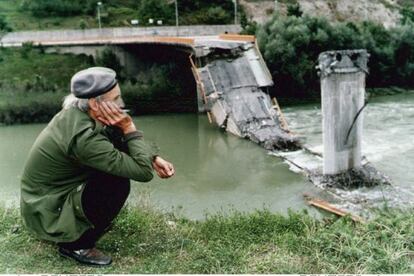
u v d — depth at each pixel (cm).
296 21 4697
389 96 4538
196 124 3681
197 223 628
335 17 6519
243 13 6391
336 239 525
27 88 4441
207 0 6538
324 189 2036
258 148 2844
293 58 4478
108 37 5741
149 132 3472
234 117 3247
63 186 431
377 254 485
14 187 2161
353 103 2111
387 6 6956
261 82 3506
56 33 5694
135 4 6712
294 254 500
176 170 2417
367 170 2138
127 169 409
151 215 624
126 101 4375
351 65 2075
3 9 6400
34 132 3691
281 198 1939
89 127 409
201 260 474
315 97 4547
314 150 2666
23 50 5041
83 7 6494
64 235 426
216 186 2128
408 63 4956
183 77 4588
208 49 3656
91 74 412
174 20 6266
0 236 522
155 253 494
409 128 3031
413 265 471
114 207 434
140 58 5103
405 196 1875
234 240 541
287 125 3281
